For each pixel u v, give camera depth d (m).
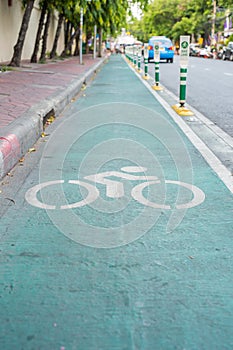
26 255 3.32
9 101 9.20
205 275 3.04
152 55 34.12
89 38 50.16
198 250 3.40
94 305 2.70
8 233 3.71
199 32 76.12
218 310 2.65
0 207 4.26
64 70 19.88
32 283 2.94
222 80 18.48
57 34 30.78
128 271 3.09
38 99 9.67
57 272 3.08
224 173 5.37
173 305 2.70
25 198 4.50
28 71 17.98
